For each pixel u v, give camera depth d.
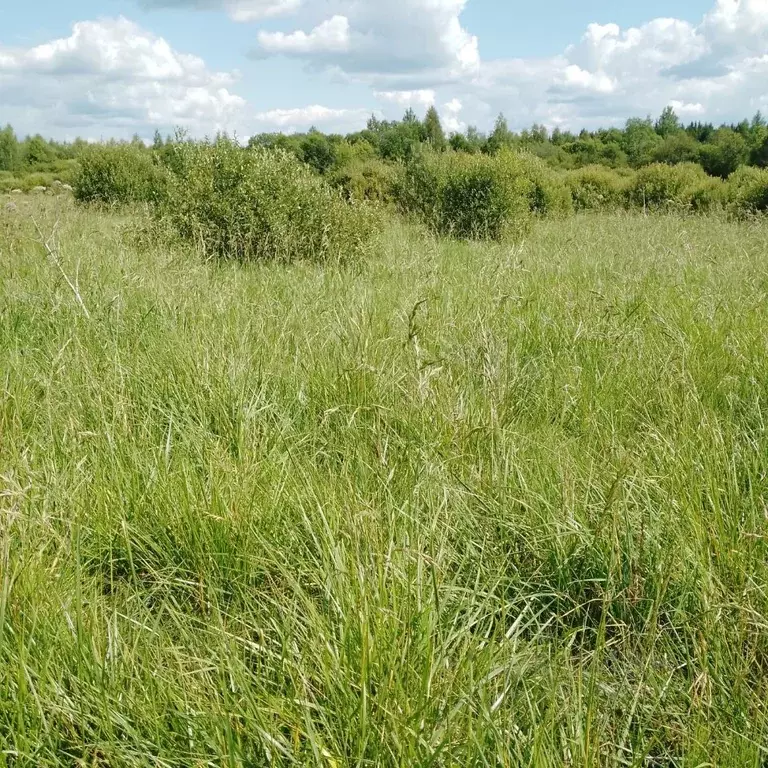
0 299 5.31
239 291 5.68
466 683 1.81
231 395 3.59
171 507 2.64
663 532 2.48
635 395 3.96
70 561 2.35
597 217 17.00
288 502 2.69
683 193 20.25
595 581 2.39
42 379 3.75
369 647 1.77
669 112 73.94
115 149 17.36
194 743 1.66
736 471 2.91
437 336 4.64
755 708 1.83
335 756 1.60
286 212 8.81
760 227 11.43
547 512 2.65
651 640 2.06
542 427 3.68
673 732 1.87
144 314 4.93
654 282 6.77
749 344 4.59
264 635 2.03
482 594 2.16
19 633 1.90
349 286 6.17
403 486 2.83
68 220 10.12
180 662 1.89
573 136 70.88
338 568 2.03
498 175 14.19
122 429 3.19
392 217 16.17
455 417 3.28
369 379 3.77
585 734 1.69
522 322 5.27
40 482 2.64
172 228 8.88
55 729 1.71
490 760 1.63
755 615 2.04
